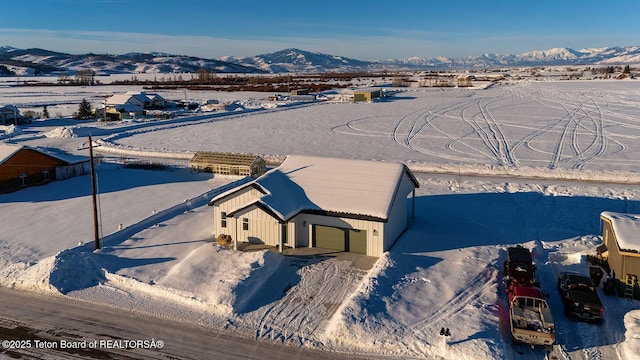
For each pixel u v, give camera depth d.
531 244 25.28
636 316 17.41
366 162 27.48
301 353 15.80
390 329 16.86
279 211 23.72
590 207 32.25
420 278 21.17
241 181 40.16
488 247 24.95
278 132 66.38
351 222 24.02
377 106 99.06
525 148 53.75
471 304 18.81
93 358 15.39
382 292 19.44
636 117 75.25
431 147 55.12
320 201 24.81
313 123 75.00
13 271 21.77
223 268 21.75
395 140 59.72
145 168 45.38
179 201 33.97
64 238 26.50
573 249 24.89
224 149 54.59
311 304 19.08
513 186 37.66
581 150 52.12
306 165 27.73
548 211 31.50
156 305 18.95
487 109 90.12
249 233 25.33
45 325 17.45
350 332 16.56
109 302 19.25
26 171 38.34
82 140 61.12
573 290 18.38
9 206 33.03
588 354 15.73
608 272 21.20
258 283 20.56
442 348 15.73
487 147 54.72
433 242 25.73
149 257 23.66
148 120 80.12
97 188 38.06
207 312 18.36
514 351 15.91
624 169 43.31
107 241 26.09
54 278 20.53
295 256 23.81
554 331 16.30
